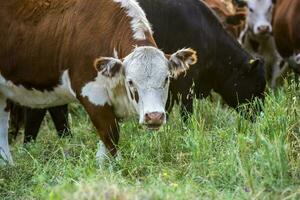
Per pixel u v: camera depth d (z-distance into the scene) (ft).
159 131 37.04
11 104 41.86
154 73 33.50
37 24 36.96
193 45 42.22
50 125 49.96
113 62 33.88
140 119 33.63
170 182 32.19
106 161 35.47
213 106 44.62
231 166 32.50
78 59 35.63
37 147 39.86
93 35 35.45
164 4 41.63
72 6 36.40
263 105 41.27
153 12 41.24
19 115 45.75
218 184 32.14
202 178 32.60
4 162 37.35
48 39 36.52
